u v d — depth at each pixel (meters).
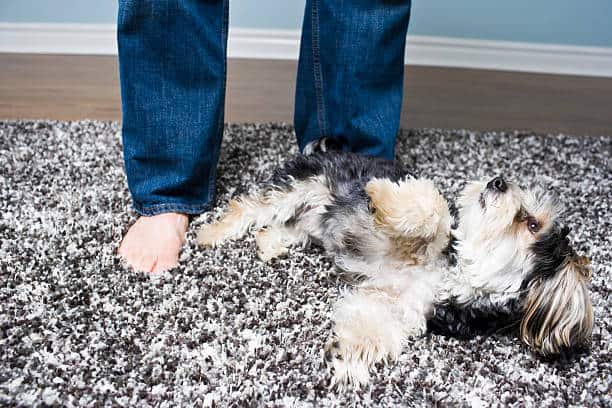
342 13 1.72
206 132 1.64
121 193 1.81
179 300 1.38
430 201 1.33
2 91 2.61
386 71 1.82
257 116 2.52
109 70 2.95
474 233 1.35
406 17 1.78
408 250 1.35
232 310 1.36
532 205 1.36
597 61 3.31
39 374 1.15
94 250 1.53
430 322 1.36
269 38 3.22
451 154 2.25
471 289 1.35
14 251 1.50
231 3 3.15
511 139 2.42
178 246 1.58
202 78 1.60
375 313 1.33
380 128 1.86
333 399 1.16
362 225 1.43
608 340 1.38
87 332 1.27
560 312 1.30
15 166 1.92
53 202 1.73
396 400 1.17
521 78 3.22
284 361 1.23
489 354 1.33
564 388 1.24
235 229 1.65
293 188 1.64
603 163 2.27
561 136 2.47
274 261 1.57
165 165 1.65
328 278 1.52
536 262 1.32
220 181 1.94
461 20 3.26
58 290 1.38
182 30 1.51
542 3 3.20
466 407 1.16
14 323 1.27
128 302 1.36
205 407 1.11
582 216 1.88
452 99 2.88
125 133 1.62
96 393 1.12
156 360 1.20
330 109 1.89
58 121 2.27
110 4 3.09
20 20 3.10
